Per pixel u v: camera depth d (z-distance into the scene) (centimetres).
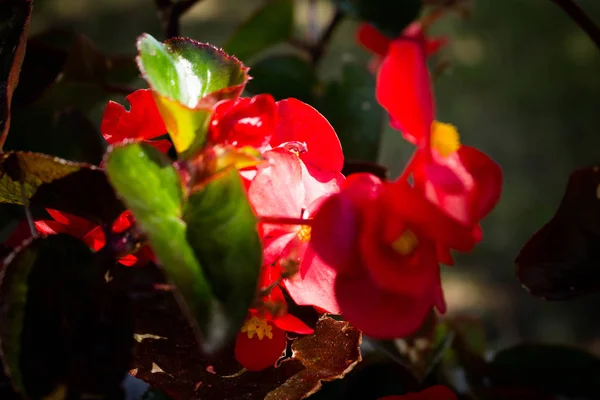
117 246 21
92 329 21
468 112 122
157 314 23
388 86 21
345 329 23
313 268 22
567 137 119
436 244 21
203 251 21
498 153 117
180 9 31
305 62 38
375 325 21
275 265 22
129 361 21
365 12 26
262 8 38
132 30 109
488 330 89
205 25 115
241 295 20
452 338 30
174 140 22
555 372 30
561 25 136
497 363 30
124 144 21
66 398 21
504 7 140
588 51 132
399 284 21
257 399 23
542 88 127
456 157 22
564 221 25
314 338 23
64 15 111
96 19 111
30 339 21
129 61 33
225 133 22
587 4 137
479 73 129
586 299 95
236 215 21
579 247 25
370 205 21
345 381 28
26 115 30
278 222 21
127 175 20
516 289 97
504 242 105
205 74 23
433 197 21
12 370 21
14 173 22
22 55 23
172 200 21
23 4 24
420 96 21
